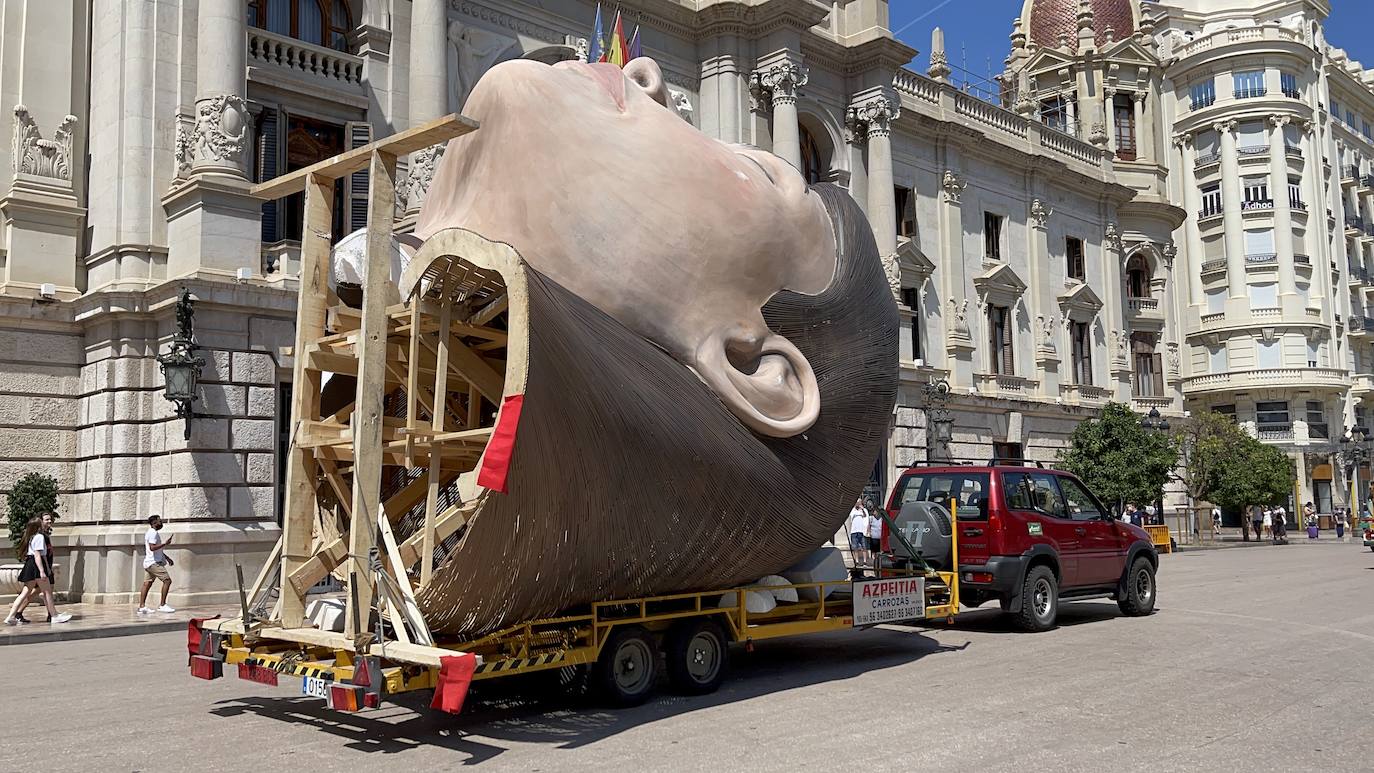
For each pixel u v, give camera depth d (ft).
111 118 62.34
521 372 21.81
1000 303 121.08
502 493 21.99
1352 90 207.10
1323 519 178.40
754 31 93.15
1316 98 192.85
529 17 81.66
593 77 28.50
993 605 52.26
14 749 22.72
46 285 60.64
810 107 100.63
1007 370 121.80
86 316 59.72
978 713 25.48
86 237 63.41
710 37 92.89
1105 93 153.99
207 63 61.31
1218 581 66.59
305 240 26.37
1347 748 21.95
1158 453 107.96
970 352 115.44
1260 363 180.04
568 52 82.79
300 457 25.61
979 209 121.19
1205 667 32.19
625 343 24.89
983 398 114.21
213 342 58.70
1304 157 186.39
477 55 77.30
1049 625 41.45
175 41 63.00
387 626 23.72
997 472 41.37
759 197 28.76
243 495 58.85
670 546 26.16
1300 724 24.21
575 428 22.99
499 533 22.40
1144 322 145.07
